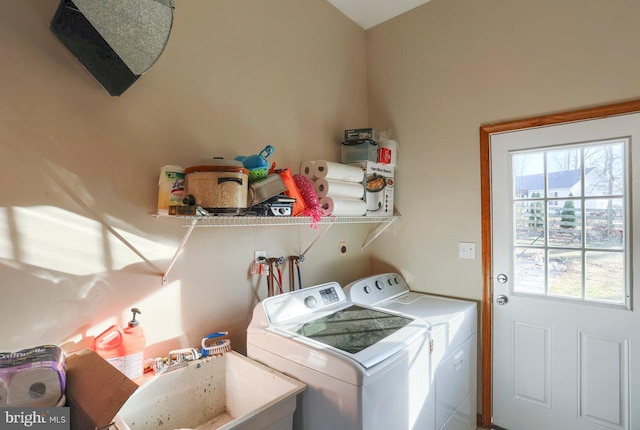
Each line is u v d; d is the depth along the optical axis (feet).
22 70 3.68
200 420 4.84
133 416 4.16
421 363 4.91
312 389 4.24
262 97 6.23
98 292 4.22
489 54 6.97
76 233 4.04
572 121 6.06
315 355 4.22
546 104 6.32
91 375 3.22
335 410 3.99
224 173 4.17
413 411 4.73
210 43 5.43
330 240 7.68
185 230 5.10
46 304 3.83
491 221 7.00
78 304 4.06
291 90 6.79
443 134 7.59
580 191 6.10
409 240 8.16
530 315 6.61
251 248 6.01
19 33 3.66
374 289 7.15
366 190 7.35
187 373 4.71
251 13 6.06
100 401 2.96
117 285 4.38
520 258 6.76
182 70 5.07
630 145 5.56
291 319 5.33
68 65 3.99
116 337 4.16
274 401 3.87
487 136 7.01
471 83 7.20
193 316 5.19
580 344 6.10
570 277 6.23
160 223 4.81
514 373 6.79
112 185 4.34
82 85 4.10
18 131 3.64
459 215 7.40
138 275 4.58
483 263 7.07
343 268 8.03
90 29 3.65
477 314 7.14
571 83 6.06
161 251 4.82
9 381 2.79
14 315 3.62
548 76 6.29
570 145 6.11
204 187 4.13
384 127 8.55
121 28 3.57
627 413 5.66
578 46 5.98
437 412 5.41
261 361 4.94
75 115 4.03
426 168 7.87
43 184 3.81
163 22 3.77
